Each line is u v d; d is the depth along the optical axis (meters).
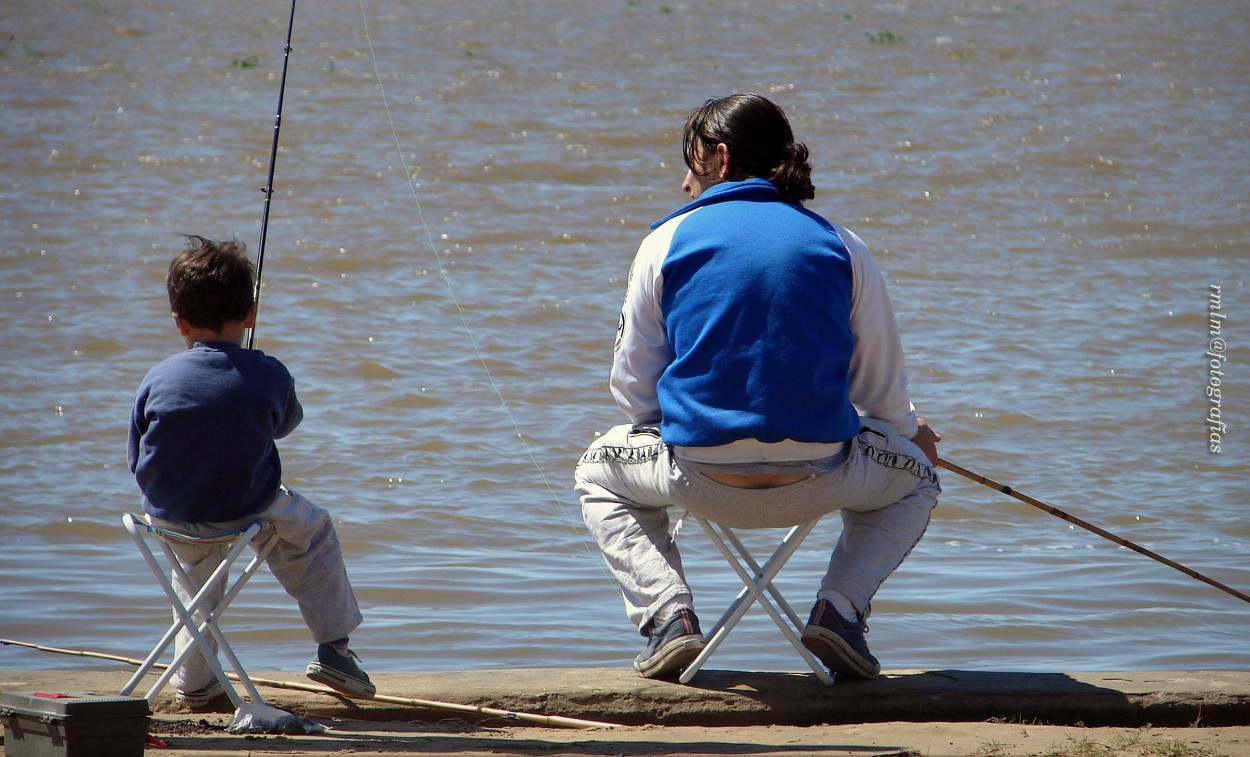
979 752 12.72
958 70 115.94
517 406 39.25
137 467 13.79
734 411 13.48
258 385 13.96
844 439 13.84
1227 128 94.81
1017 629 22.67
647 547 15.10
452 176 75.94
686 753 12.57
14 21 128.50
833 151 85.69
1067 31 135.12
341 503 30.33
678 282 13.89
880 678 15.27
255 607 23.02
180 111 93.75
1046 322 50.44
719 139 14.42
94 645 21.08
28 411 37.41
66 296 50.94
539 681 15.25
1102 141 89.75
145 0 142.88
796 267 13.60
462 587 24.73
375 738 13.31
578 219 66.94
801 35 132.00
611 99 99.94
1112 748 12.91
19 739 11.48
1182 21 141.00
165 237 61.47
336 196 70.69
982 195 74.94
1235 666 20.97
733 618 14.77
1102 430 37.59
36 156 78.44
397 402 39.19
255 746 12.60
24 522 28.38
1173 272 59.59
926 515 14.88
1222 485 32.81
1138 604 24.09
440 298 52.12
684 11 146.38
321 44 122.69
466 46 122.88
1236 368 44.12
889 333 14.19
